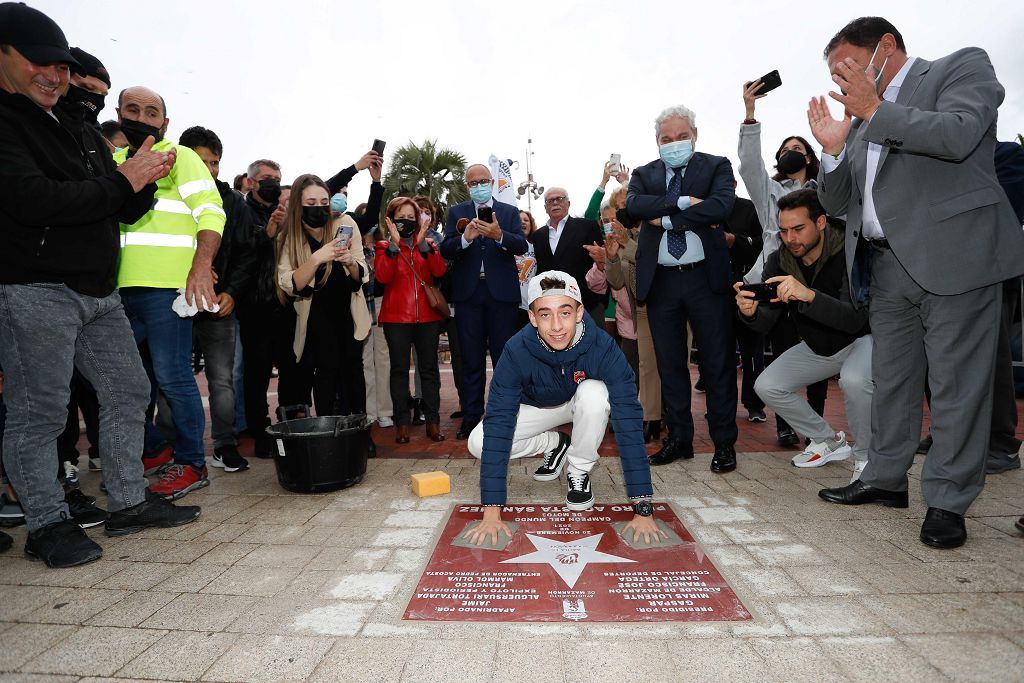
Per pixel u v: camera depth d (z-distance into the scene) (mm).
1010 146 3318
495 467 2525
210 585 2191
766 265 3740
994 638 1730
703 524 2707
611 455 4168
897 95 2600
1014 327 5941
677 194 3688
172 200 3275
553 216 5176
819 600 1977
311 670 1634
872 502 2967
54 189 2264
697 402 6594
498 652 1700
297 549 2523
